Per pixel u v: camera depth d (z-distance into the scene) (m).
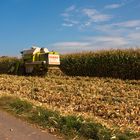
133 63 31.78
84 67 35.66
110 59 33.41
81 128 10.15
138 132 10.16
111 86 22.45
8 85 21.97
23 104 13.41
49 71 31.45
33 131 10.30
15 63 35.16
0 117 12.05
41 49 32.91
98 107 14.18
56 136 9.86
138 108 14.00
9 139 9.49
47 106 14.17
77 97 16.80
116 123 11.70
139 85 23.59
